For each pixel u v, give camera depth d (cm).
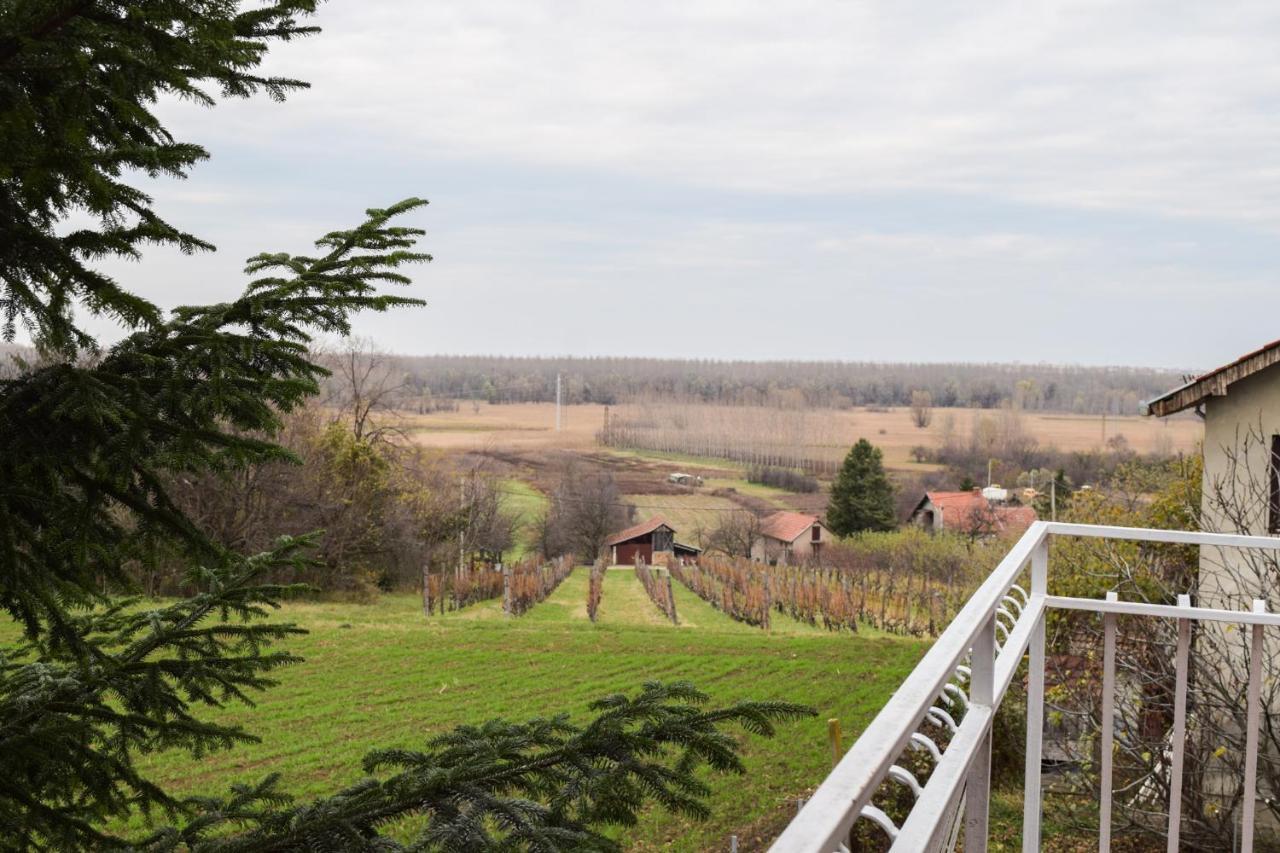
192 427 234
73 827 259
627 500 6450
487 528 4984
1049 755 985
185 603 303
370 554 3934
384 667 2411
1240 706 695
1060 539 1055
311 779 1546
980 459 6844
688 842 1342
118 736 283
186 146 208
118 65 194
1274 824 770
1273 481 1077
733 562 4984
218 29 200
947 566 4281
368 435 3847
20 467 217
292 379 249
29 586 230
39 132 183
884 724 115
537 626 3027
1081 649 930
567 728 262
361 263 247
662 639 2847
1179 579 1063
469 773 245
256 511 2770
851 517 6419
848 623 3447
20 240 196
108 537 242
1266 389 1093
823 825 89
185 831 265
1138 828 789
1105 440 6875
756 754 1719
